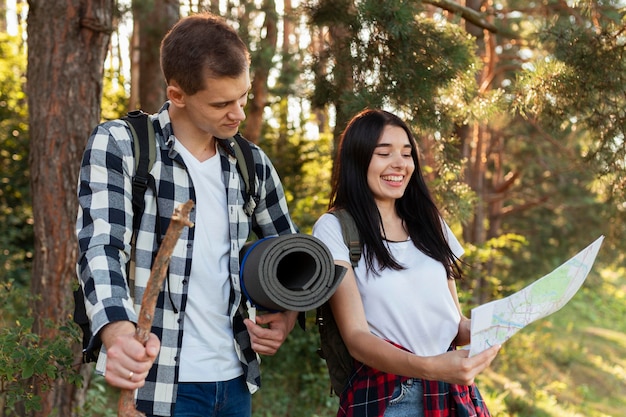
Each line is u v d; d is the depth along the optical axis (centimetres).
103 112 1084
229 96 223
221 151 246
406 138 280
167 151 236
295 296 239
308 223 771
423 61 447
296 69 948
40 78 412
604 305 2084
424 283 275
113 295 208
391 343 270
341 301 264
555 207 1559
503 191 1488
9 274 841
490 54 920
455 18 481
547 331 1519
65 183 412
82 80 414
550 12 777
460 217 497
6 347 303
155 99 927
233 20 848
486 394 848
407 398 264
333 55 469
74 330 325
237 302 244
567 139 1239
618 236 1209
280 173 1015
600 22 512
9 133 969
